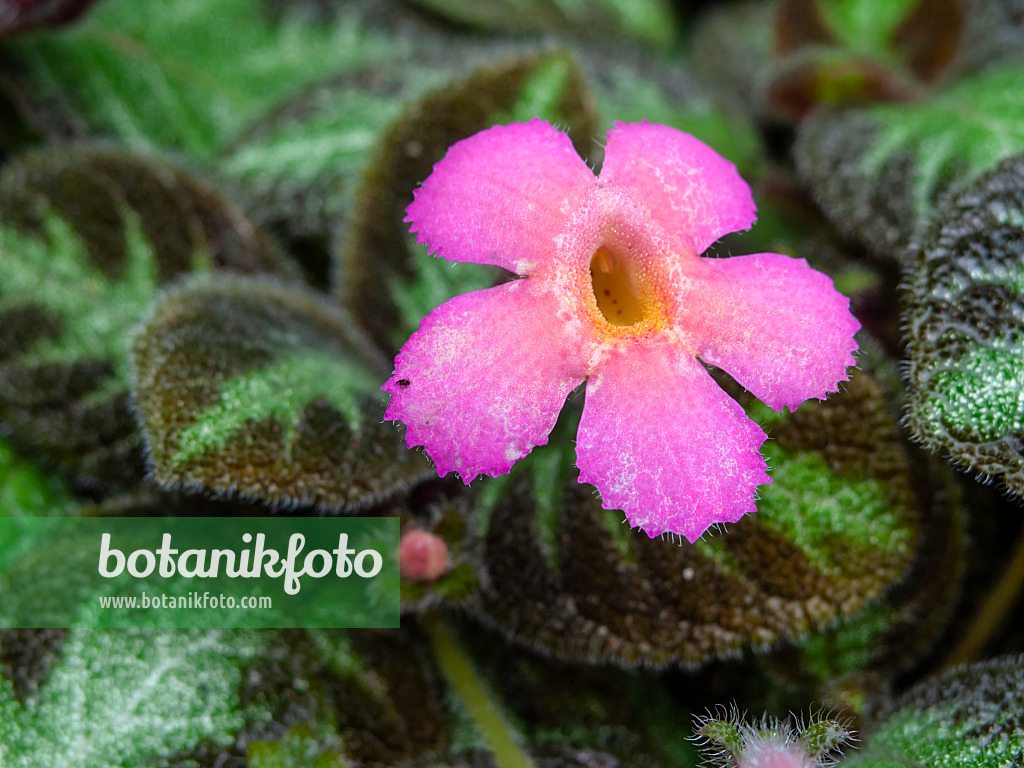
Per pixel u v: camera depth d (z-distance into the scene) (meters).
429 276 0.18
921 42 0.20
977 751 0.16
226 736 0.16
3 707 0.16
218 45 0.21
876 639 0.17
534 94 0.17
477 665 0.18
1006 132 0.18
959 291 0.16
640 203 0.15
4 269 0.18
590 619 0.16
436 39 0.21
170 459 0.16
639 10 0.22
